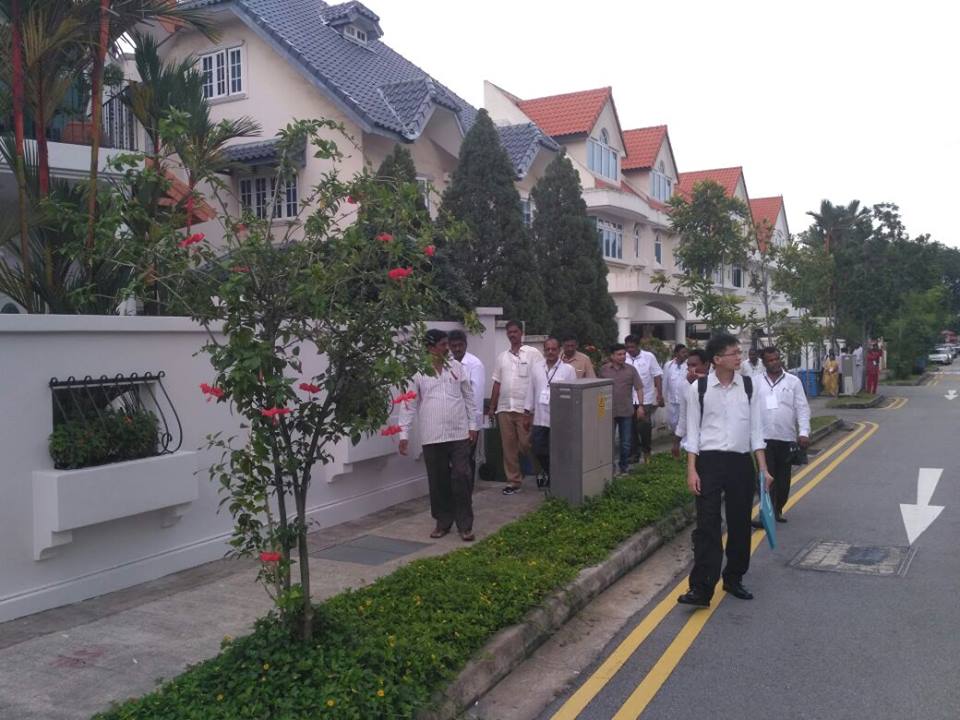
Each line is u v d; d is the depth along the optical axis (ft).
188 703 14.87
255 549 16.47
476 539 28.37
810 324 67.26
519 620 20.57
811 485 43.88
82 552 21.50
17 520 19.89
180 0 37.11
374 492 32.71
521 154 66.59
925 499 39.29
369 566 25.16
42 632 19.20
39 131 26.68
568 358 37.11
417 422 35.09
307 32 65.41
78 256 16.96
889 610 23.17
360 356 15.99
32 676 16.90
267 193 58.03
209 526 25.17
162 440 23.32
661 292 89.45
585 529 28.27
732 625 22.18
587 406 31.65
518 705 17.54
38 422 20.35
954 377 181.37
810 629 21.77
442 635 18.58
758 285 64.85
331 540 28.32
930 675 18.69
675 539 31.50
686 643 20.93
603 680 18.76
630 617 22.95
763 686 18.29
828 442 63.67
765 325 65.72
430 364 16.30
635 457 43.91
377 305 15.67
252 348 14.52
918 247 121.29
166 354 23.61
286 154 17.03
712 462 23.32
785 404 33.40
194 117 28.89
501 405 36.14
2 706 15.57
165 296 19.01
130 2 28.12
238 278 14.53
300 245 15.76
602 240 94.12
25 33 25.62
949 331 306.14
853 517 35.55
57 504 19.84
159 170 18.12
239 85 61.52
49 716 15.19
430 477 28.73
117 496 21.13
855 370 121.49
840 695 17.75
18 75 25.88
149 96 30.42
